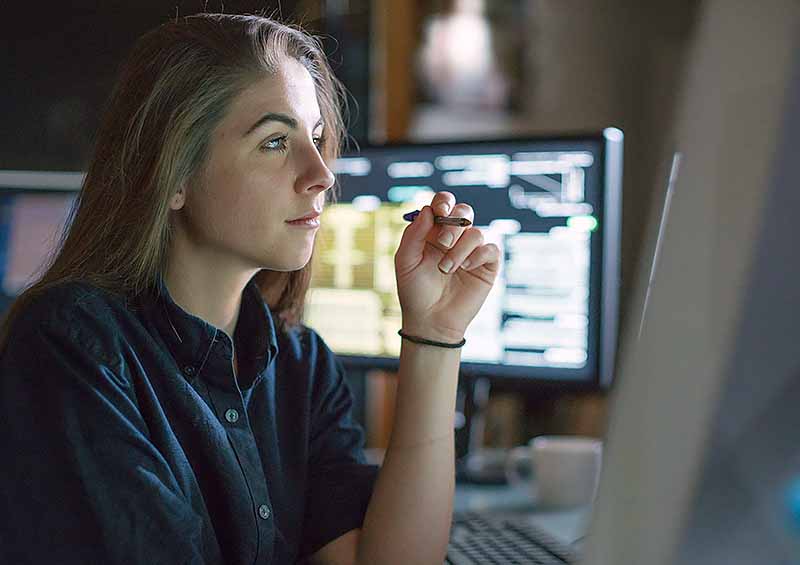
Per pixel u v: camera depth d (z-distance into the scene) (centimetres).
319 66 112
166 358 96
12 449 86
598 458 146
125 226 97
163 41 99
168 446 93
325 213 170
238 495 97
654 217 49
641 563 40
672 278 40
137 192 97
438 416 104
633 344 43
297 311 116
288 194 97
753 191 38
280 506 104
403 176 166
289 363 112
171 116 96
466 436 167
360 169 168
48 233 162
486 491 161
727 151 39
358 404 198
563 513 143
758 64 38
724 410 38
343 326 169
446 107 267
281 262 98
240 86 96
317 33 152
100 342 90
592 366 154
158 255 97
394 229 166
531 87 285
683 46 298
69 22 160
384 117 238
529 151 157
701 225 39
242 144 96
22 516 84
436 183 163
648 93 299
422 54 260
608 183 152
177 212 99
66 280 95
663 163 49
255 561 97
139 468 86
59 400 86
